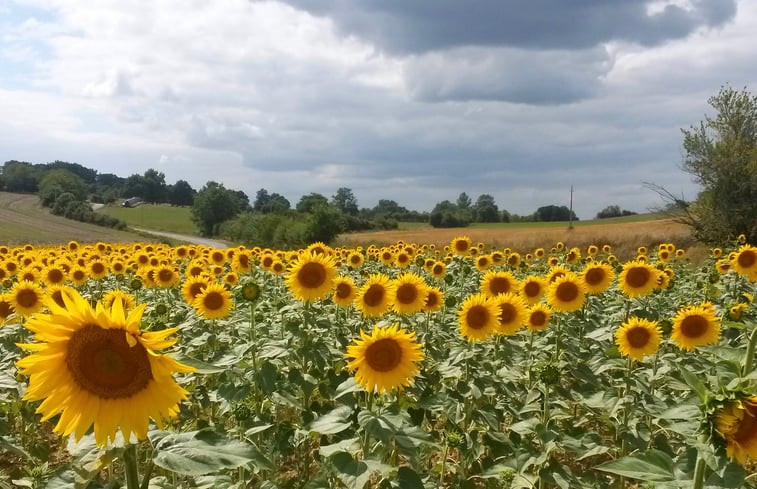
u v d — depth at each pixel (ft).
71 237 271.08
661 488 11.87
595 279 33.91
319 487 14.12
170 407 9.29
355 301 27.07
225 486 16.57
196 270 47.98
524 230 231.91
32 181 518.37
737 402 10.67
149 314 31.27
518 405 23.75
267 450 18.70
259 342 23.88
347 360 26.00
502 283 33.12
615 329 31.81
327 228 201.57
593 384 24.75
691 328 25.08
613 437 25.11
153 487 13.15
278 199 554.05
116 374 9.09
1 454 24.14
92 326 9.19
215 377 28.02
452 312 35.42
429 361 26.53
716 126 131.75
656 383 28.43
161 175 623.36
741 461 10.56
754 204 126.62
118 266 53.67
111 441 9.20
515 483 16.71
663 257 64.49
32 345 8.93
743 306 31.60
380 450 16.03
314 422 15.49
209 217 402.31
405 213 454.81
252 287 24.48
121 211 496.23
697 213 134.62
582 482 17.47
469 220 380.37
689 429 12.18
